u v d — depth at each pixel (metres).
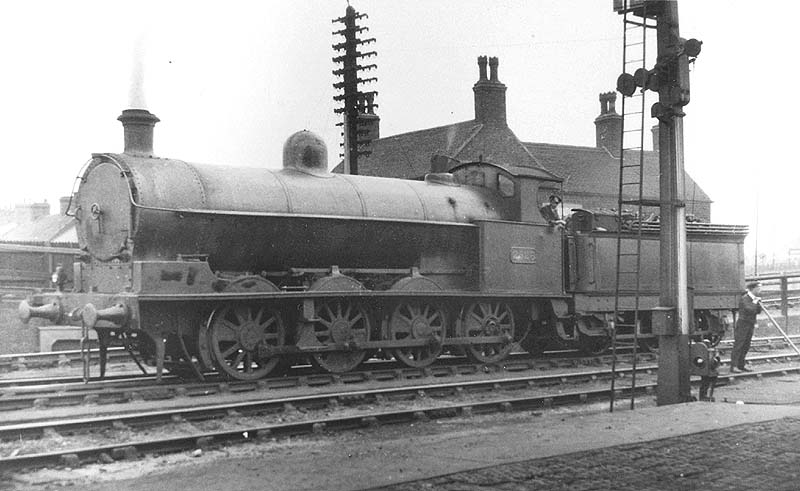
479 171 17.81
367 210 15.08
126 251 12.65
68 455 7.88
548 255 17.36
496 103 34.34
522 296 16.75
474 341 16.11
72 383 12.61
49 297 13.38
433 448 7.51
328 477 6.36
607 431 8.34
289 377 13.32
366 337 14.79
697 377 14.75
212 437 8.80
